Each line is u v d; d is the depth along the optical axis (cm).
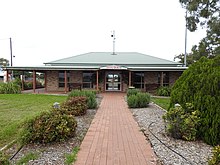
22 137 443
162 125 637
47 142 455
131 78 2033
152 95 1750
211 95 482
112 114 836
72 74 2056
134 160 365
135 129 589
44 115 492
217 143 442
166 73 2016
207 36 1816
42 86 2650
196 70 561
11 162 352
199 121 480
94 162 355
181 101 562
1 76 4216
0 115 802
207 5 1619
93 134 534
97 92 1669
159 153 398
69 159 362
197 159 368
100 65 2123
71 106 804
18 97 1462
